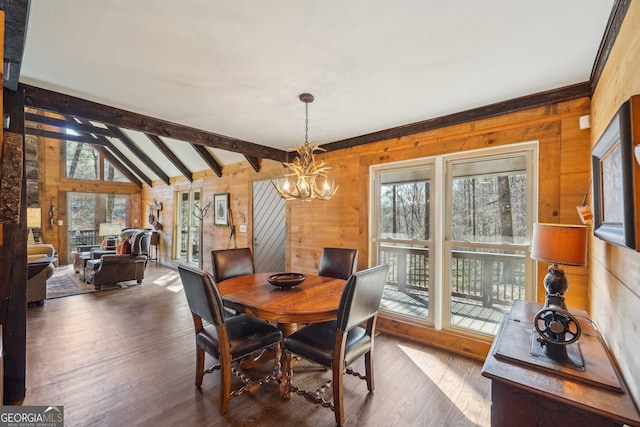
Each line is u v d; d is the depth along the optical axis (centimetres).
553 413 111
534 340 146
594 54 182
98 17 150
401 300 343
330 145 403
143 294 484
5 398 202
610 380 114
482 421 192
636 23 118
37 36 166
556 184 239
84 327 343
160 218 791
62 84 226
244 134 363
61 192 761
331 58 188
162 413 197
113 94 245
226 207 582
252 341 212
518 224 267
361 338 213
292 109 278
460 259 301
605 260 164
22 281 210
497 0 137
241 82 221
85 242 805
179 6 142
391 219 354
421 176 328
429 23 153
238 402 210
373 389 223
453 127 295
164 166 718
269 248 500
